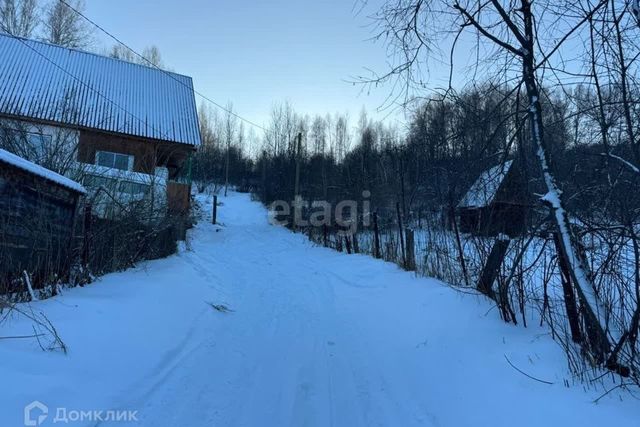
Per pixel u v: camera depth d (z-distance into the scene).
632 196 3.54
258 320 6.52
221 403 3.62
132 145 16.86
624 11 3.37
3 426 2.56
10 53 17.83
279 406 3.68
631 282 3.65
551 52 3.75
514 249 4.75
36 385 3.07
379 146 21.25
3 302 4.18
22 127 8.52
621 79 3.48
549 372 3.66
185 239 14.95
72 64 18.97
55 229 5.94
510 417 3.21
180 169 21.50
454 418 3.39
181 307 6.27
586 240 3.88
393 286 8.02
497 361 4.05
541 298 4.68
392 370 4.54
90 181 8.63
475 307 5.39
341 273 10.52
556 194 3.75
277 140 43.34
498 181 4.69
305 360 4.85
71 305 4.88
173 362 4.38
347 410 3.66
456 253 7.00
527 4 3.82
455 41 4.16
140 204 8.98
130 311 5.27
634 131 3.47
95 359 3.79
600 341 3.60
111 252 7.89
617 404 3.11
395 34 4.19
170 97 19.84
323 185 24.98
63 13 32.03
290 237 20.80
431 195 6.94
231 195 46.81
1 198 4.76
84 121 15.98
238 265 12.14
